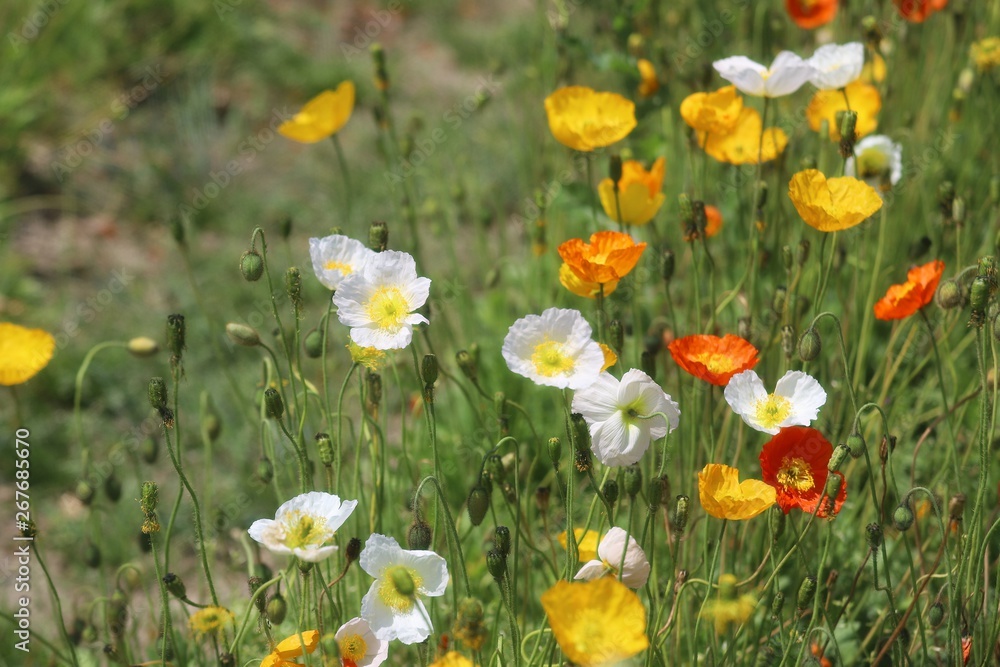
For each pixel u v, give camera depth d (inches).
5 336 80.6
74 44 151.5
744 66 87.6
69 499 102.1
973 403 94.2
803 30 115.2
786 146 96.0
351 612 85.7
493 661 79.1
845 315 93.0
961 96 100.1
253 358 110.9
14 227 129.9
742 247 99.0
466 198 119.3
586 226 106.1
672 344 81.0
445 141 137.9
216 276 123.5
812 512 79.3
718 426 90.3
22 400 106.4
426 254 124.4
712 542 87.0
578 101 88.3
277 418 79.3
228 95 153.5
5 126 137.3
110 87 149.5
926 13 98.2
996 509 85.8
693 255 86.6
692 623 85.2
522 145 136.7
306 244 129.7
